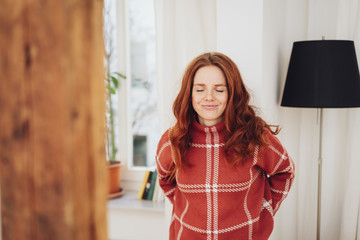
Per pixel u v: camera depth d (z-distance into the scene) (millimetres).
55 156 224
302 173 2383
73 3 221
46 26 220
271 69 2027
